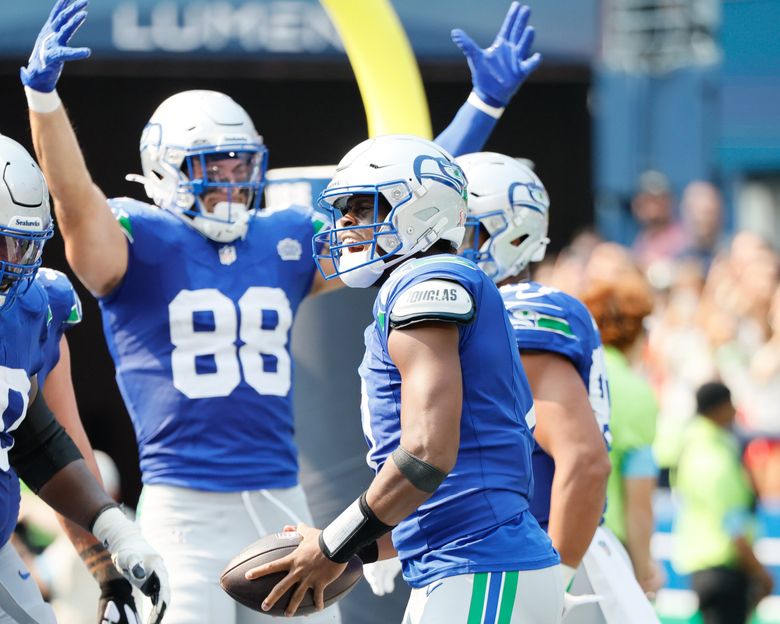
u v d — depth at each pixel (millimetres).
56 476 12594
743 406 28984
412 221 11648
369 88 17453
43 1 24641
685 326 30375
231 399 14836
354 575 11781
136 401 15008
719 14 33031
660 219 32625
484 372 11078
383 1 17203
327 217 15906
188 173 15109
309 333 17141
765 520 26734
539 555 11109
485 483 11047
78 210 14016
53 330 12922
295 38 25828
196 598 14469
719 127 34188
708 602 22578
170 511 14695
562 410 12891
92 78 29047
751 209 35906
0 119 28562
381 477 10617
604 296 17719
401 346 10750
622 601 13703
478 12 25750
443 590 10953
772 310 29750
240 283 15188
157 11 25469
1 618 11672
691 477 22781
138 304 14938
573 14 26531
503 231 14031
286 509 15023
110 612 13258
